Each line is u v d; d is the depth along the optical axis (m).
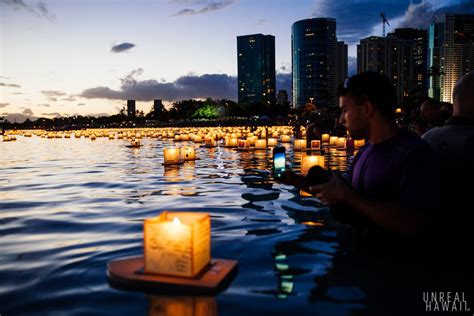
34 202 6.41
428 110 6.42
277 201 5.85
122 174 9.83
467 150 2.90
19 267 3.24
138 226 4.64
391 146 2.75
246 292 2.55
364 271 2.82
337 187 2.82
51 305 2.47
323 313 2.25
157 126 125.94
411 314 2.21
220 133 35.22
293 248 3.48
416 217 2.52
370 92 2.78
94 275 2.98
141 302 2.43
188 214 2.84
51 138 44.44
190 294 2.52
